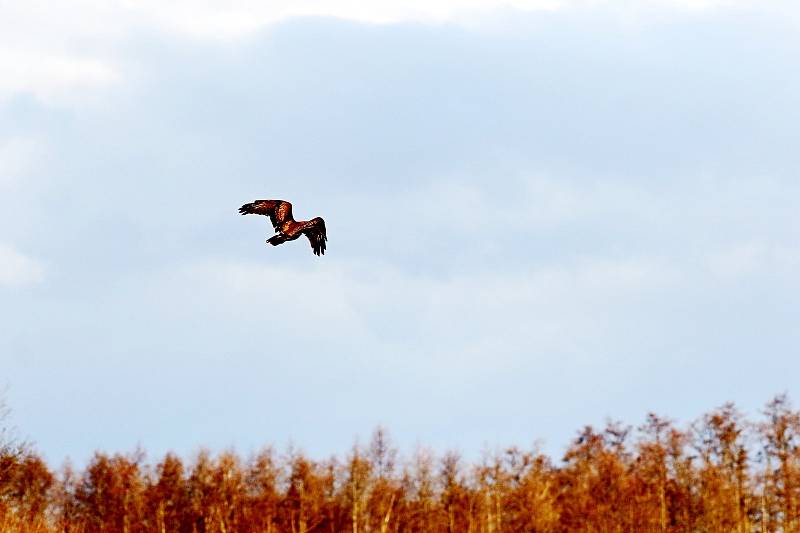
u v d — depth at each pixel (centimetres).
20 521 8850
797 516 10525
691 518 11100
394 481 10638
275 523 10475
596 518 10950
